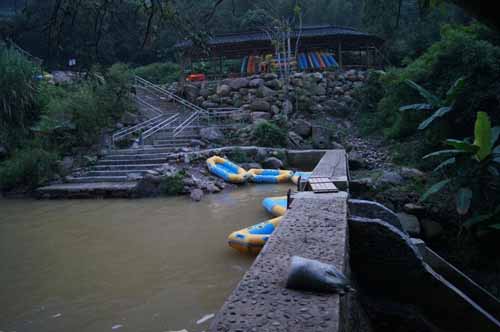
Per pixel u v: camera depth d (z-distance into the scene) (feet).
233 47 68.28
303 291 6.22
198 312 11.47
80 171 36.32
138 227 21.61
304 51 72.95
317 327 5.04
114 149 40.65
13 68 40.14
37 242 19.39
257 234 17.10
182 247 17.75
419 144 37.60
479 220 21.97
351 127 53.78
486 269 22.13
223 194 30.48
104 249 17.89
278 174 35.86
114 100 44.19
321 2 85.61
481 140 22.81
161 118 51.57
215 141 44.39
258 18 51.93
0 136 39.22
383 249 11.50
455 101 31.78
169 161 35.83
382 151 43.83
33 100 42.63
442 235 24.09
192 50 13.26
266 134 45.42
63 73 51.34
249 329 5.01
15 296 13.05
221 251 17.04
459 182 24.49
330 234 9.65
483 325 11.16
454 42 35.53
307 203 13.74
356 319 9.77
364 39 65.26
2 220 24.48
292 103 55.72
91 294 13.01
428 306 11.37
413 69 40.34
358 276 11.71
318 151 42.09
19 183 34.24
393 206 26.50
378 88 56.29
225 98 58.29
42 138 38.70
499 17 4.98
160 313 11.48
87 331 10.62
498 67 31.04
